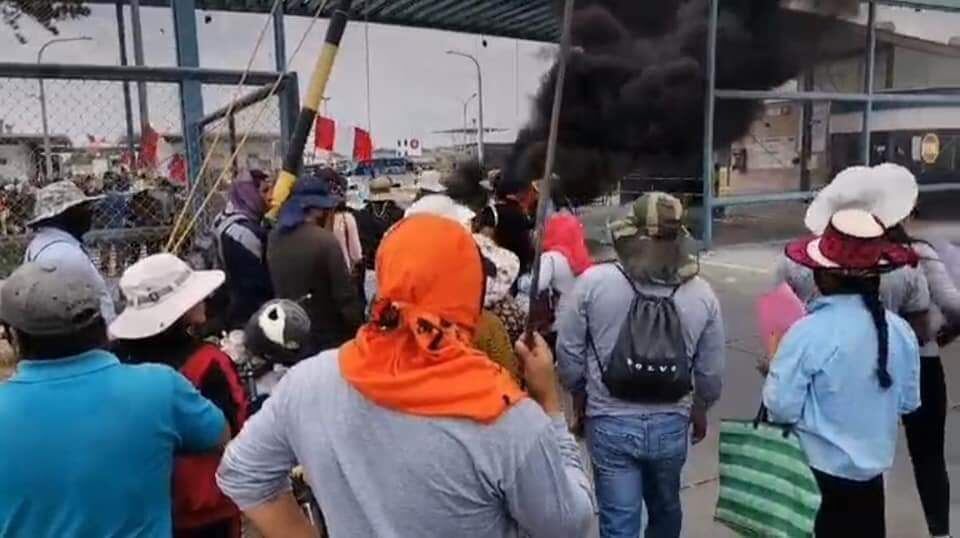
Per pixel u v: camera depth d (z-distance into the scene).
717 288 8.85
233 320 3.92
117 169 6.96
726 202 12.38
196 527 1.98
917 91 14.80
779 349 2.48
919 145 14.55
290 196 3.52
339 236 5.69
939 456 3.21
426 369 1.26
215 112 5.10
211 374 2.15
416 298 1.28
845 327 2.35
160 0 13.22
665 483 2.72
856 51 13.98
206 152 5.03
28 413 1.66
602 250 5.19
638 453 2.64
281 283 3.80
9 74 4.00
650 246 2.62
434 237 1.30
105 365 1.77
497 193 4.39
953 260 3.06
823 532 2.45
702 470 4.08
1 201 5.60
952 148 14.77
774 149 13.61
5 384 1.71
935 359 3.11
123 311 2.21
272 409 1.40
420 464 1.23
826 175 13.99
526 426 1.25
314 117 3.08
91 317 1.75
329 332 3.81
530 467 1.24
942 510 3.22
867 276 2.36
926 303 2.99
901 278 2.91
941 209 14.10
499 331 2.07
